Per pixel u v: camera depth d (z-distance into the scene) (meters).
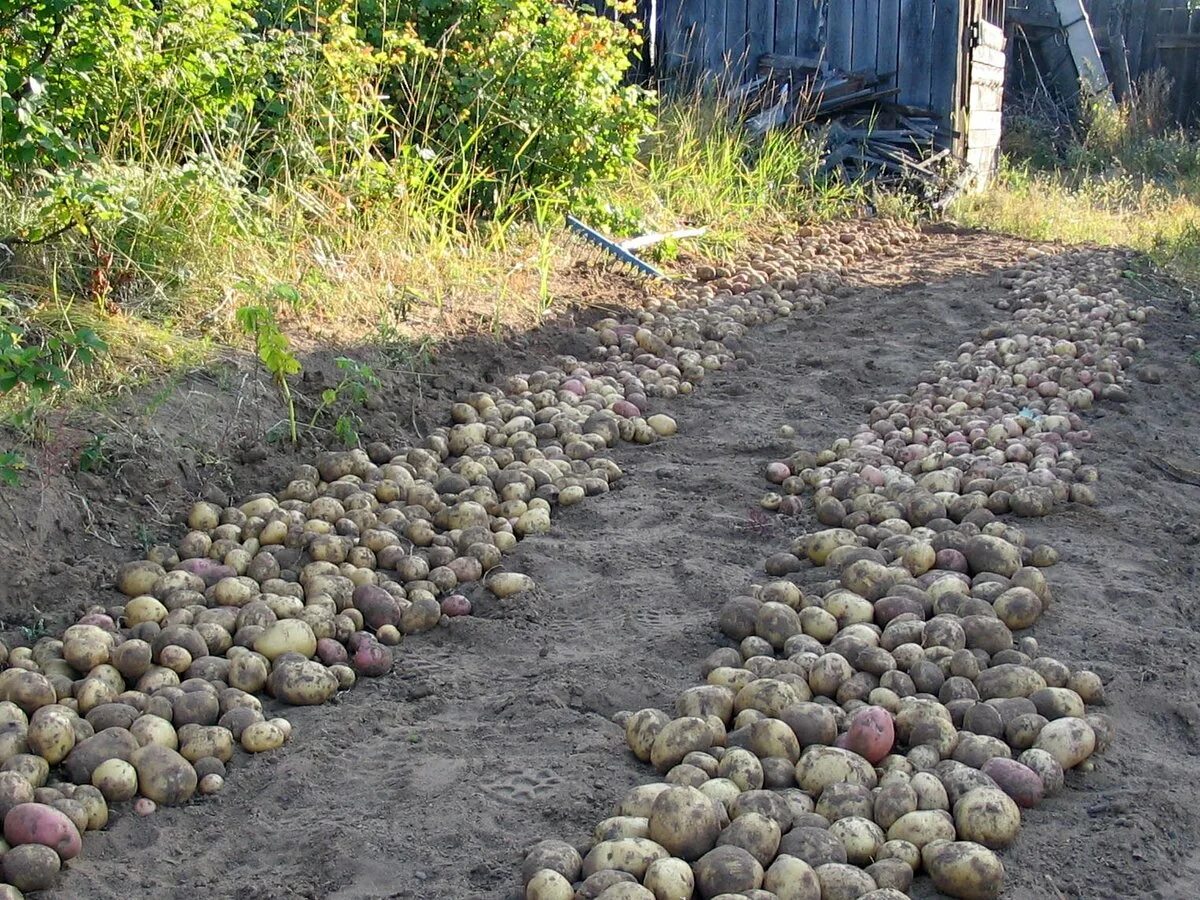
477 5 8.02
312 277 6.04
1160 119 18.00
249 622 3.78
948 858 2.73
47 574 4.02
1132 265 9.30
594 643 3.92
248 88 6.66
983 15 13.22
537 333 6.83
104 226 5.38
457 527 4.70
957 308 8.23
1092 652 3.79
